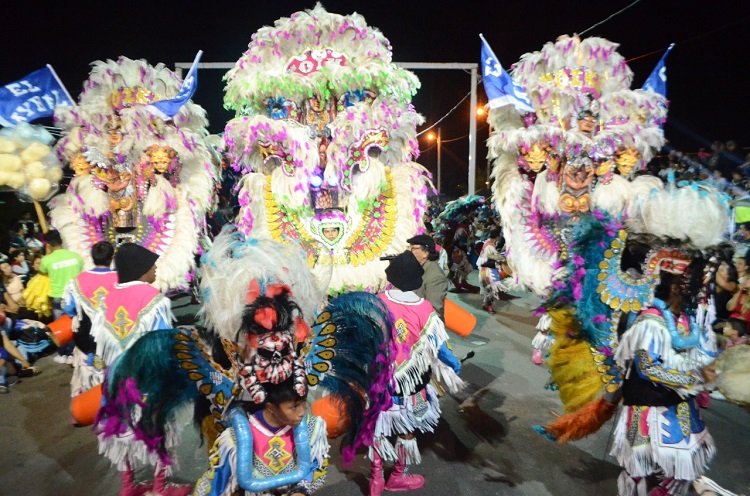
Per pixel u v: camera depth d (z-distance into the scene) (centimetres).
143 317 336
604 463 377
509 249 571
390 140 503
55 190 524
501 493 343
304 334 216
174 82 585
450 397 500
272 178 486
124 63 562
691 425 275
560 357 322
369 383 255
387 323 262
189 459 388
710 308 491
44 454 402
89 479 367
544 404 482
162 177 548
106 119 559
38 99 553
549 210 535
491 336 713
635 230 291
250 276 213
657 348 265
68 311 377
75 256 535
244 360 214
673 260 271
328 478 367
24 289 652
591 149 528
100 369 377
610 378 297
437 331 324
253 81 475
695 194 263
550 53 573
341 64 475
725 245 269
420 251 441
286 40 479
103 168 536
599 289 294
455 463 381
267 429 218
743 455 383
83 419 309
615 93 555
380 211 501
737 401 258
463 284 1066
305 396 209
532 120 576
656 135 544
